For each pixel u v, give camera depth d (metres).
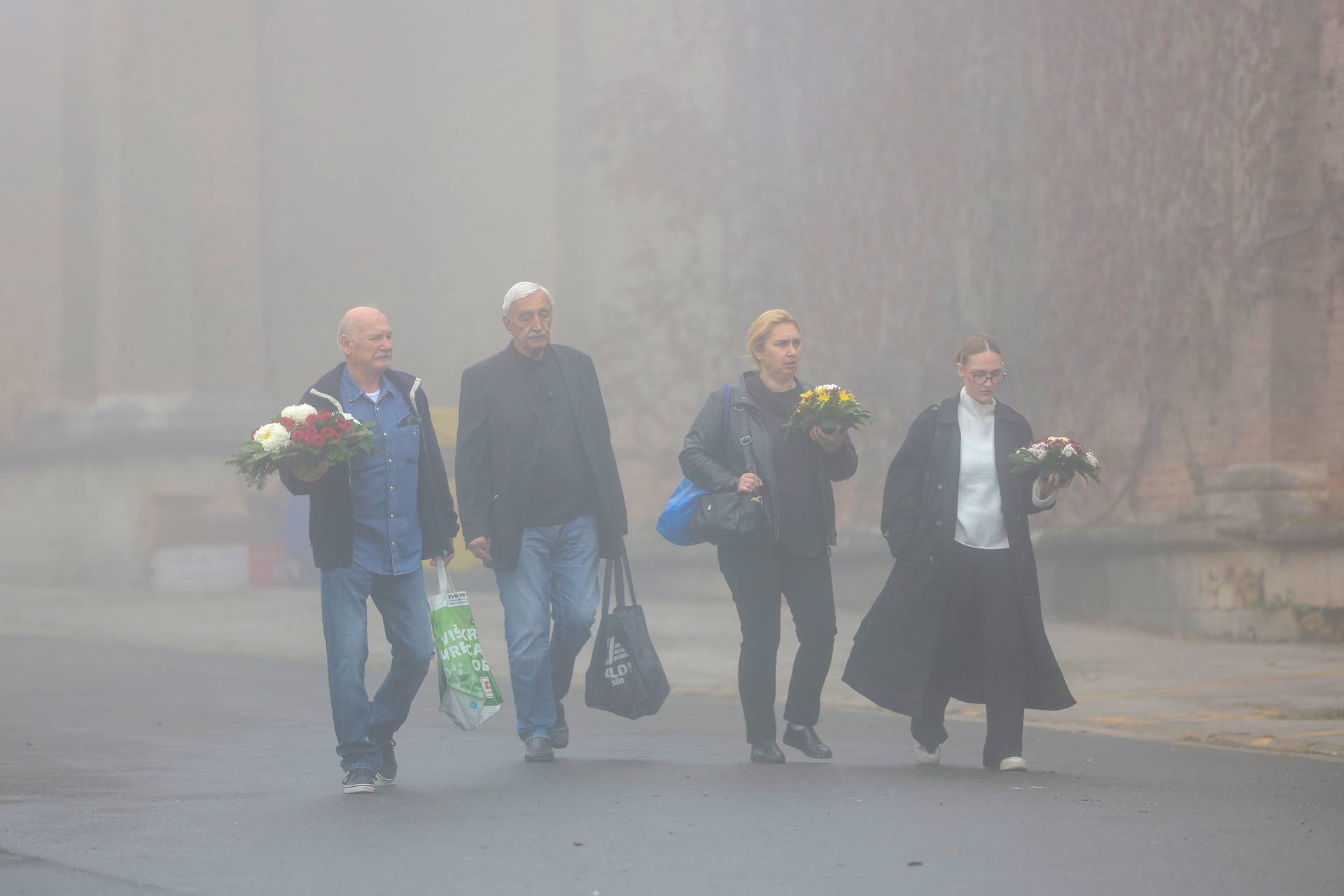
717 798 21.41
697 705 36.53
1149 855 17.20
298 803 21.84
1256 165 49.88
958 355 25.02
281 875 16.95
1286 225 49.28
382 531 23.02
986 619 24.34
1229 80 50.91
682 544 25.48
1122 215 55.06
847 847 17.83
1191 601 50.44
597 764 25.28
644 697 25.80
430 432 23.58
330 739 29.94
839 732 30.78
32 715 34.47
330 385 23.28
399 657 23.41
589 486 26.06
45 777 24.94
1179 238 52.72
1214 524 49.09
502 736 30.02
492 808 20.91
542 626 25.83
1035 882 15.91
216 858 17.91
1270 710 32.25
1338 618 46.56
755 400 25.20
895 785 22.50
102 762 26.77
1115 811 20.12
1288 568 47.75
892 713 34.56
